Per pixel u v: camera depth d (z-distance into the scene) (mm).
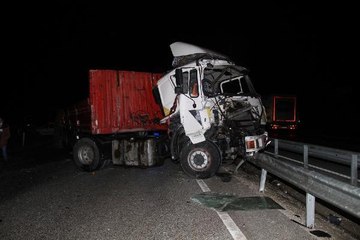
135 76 11945
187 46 9656
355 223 5773
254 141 8492
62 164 13000
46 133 28781
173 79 9727
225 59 9445
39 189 8398
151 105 12227
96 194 7660
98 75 11227
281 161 6270
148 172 10523
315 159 11969
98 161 11117
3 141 13906
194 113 9102
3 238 5117
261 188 7383
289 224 5250
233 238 4738
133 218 5801
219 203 6512
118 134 11898
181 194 7367
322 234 4898
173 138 9672
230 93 9305
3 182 9617
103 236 5016
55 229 5402
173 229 5188
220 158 9078
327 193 4656
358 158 6965
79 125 13289
